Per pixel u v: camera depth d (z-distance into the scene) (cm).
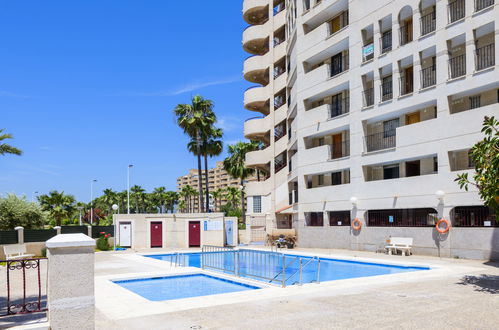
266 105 4962
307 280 1670
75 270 699
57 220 5753
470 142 2172
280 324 830
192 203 16225
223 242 3566
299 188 3384
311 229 3212
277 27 4553
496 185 1216
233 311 949
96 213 8819
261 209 4447
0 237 2562
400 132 2586
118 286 1370
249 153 4688
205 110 5078
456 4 2392
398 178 2655
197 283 1546
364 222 2789
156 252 2941
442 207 2288
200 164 5062
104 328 821
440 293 1159
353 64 2969
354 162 2900
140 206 13125
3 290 1299
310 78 3381
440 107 2350
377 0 2802
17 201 3394
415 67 2528
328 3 3219
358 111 2906
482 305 994
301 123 3441
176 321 865
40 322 738
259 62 4756
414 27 2547
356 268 2038
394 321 846
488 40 2286
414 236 2434
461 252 2166
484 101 2288
